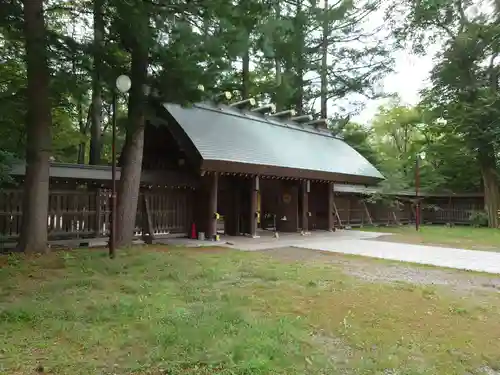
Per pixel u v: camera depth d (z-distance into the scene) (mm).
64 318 4301
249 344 3545
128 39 8250
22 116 8789
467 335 4117
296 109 24578
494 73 22578
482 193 24281
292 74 21594
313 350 3604
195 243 11875
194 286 5965
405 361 3434
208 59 8500
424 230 19203
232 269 7414
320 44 22172
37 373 3043
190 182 13023
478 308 5113
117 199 10523
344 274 7285
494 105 20562
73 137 15594
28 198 8711
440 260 9297
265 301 5242
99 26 8242
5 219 9547
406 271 7844
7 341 3646
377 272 7699
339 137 20953
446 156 24609
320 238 14312
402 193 22625
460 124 21484
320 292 5805
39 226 8758
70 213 10633
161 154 14141
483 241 13859
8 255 8133
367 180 16938
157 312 4520
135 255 8445
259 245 11883
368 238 14625
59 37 7762
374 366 3270
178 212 13141
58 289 5551
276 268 7590
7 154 9242
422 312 4914
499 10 21078
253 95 21219
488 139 21359
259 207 17844
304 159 14898
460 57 22047
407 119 29703
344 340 3926
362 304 5219
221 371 3043
